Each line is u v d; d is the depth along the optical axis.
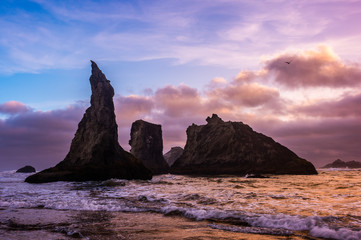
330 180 42.78
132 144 106.44
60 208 16.50
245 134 93.75
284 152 85.38
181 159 104.75
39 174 44.91
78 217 13.66
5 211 15.51
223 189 27.53
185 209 14.65
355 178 50.16
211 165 90.62
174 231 10.48
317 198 18.59
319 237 9.43
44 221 12.62
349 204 15.69
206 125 106.69
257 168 79.88
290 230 10.43
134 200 19.86
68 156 51.81
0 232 10.40
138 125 108.12
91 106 56.06
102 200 19.95
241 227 10.98
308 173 75.31
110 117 53.56
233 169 83.50
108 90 56.34
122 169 49.22
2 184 39.41
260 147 87.38
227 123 99.31
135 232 10.35
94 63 59.53
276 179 48.81
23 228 11.13
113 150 51.19
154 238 9.44
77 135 53.75
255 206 15.80
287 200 17.94
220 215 13.09
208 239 9.21
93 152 49.22
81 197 22.06
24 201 19.36
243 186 31.19
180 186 33.44
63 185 36.88
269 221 11.55
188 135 111.25
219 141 95.44
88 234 10.05
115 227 11.27
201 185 34.53
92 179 45.59
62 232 10.38
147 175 53.84
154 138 107.44
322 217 11.75
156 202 18.61
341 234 9.37
